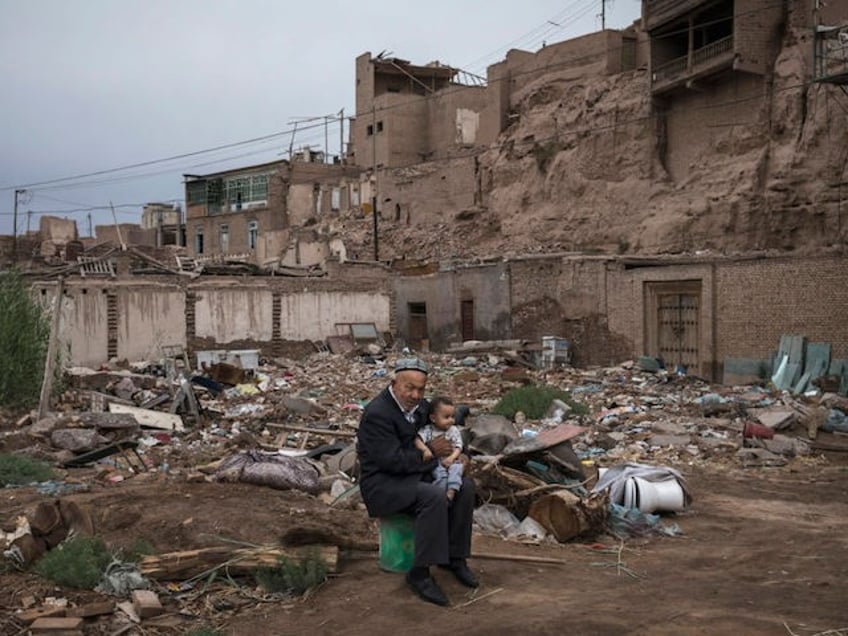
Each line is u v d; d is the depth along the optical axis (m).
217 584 5.88
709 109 32.84
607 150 37.34
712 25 33.09
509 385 22.14
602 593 5.82
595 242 37.12
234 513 6.75
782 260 19.89
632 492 8.68
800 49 29.34
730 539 7.81
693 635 4.86
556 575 6.32
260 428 15.44
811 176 28.12
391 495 5.72
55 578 5.76
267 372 26.38
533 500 7.82
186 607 5.53
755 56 30.11
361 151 56.69
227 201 61.62
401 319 34.91
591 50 40.88
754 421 15.45
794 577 6.34
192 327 29.48
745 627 5.01
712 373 21.53
